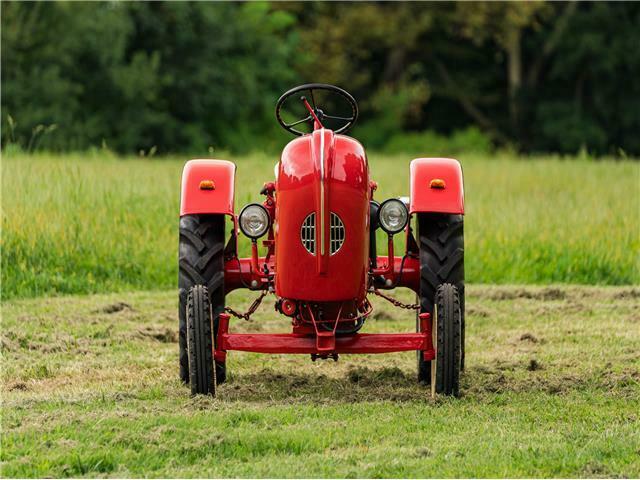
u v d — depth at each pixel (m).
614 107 141.88
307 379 22.70
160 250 36.69
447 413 19.58
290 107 142.62
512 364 24.08
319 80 145.62
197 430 18.19
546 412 19.83
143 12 122.50
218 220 22.09
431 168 21.56
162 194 40.38
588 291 34.91
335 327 19.83
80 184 38.56
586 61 141.88
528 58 154.50
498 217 42.22
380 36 145.38
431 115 158.88
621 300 33.50
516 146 145.50
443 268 21.44
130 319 29.94
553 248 38.88
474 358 24.95
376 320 30.62
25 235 35.47
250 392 21.39
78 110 114.62
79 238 36.22
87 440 17.56
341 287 19.59
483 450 17.28
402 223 20.61
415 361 25.06
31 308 31.12
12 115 107.50
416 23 145.00
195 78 125.31
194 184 21.78
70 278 34.72
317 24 150.25
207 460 16.78
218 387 21.80
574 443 17.73
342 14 148.75
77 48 115.19
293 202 19.61
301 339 20.17
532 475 16.16
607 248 38.75
